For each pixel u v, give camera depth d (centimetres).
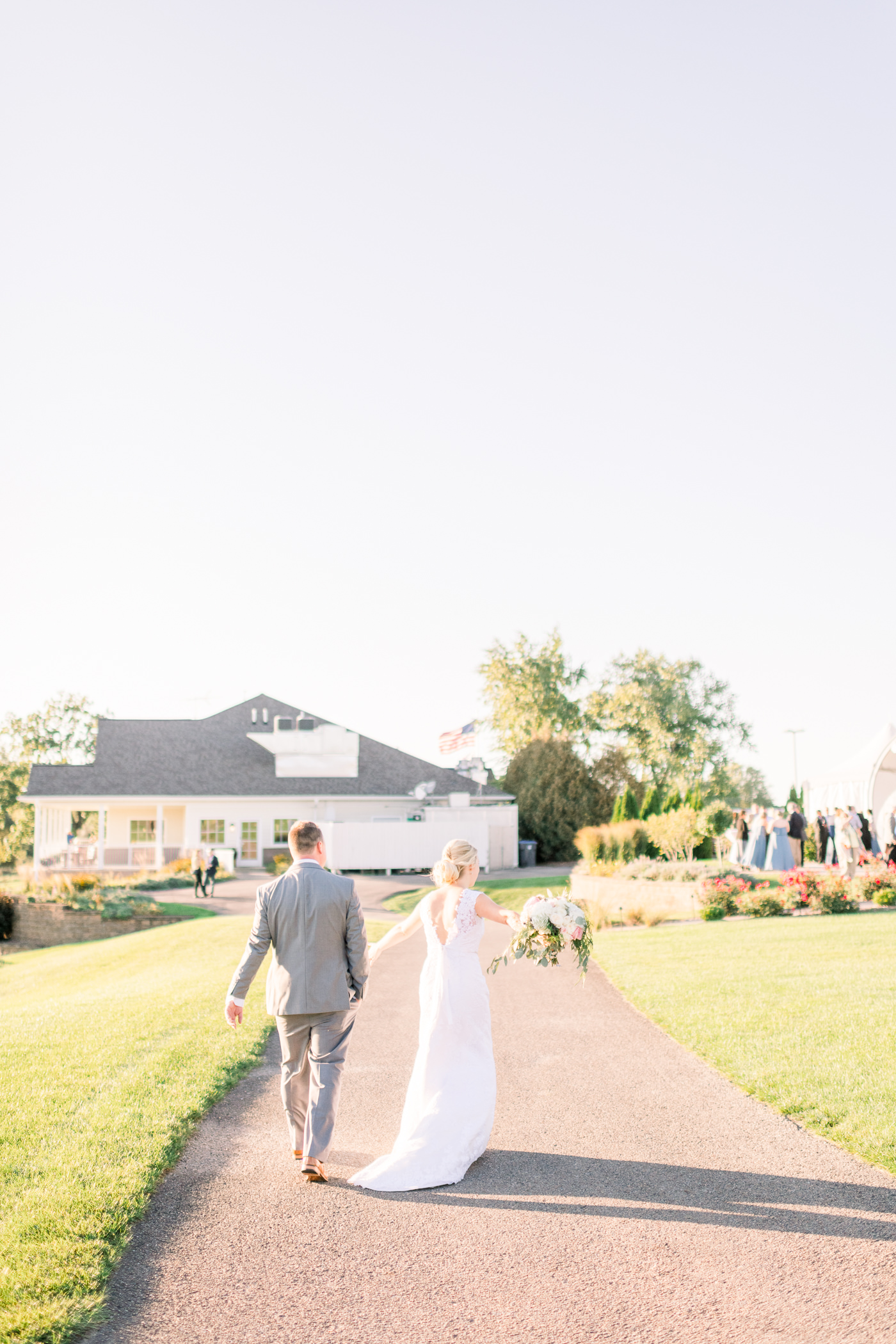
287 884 552
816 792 3603
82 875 3447
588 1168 551
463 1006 577
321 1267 431
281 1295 405
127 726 4781
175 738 4734
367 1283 417
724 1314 384
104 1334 375
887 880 2034
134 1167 537
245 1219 483
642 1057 820
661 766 6669
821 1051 793
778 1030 877
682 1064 793
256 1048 862
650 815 3847
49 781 4403
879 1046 798
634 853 3027
